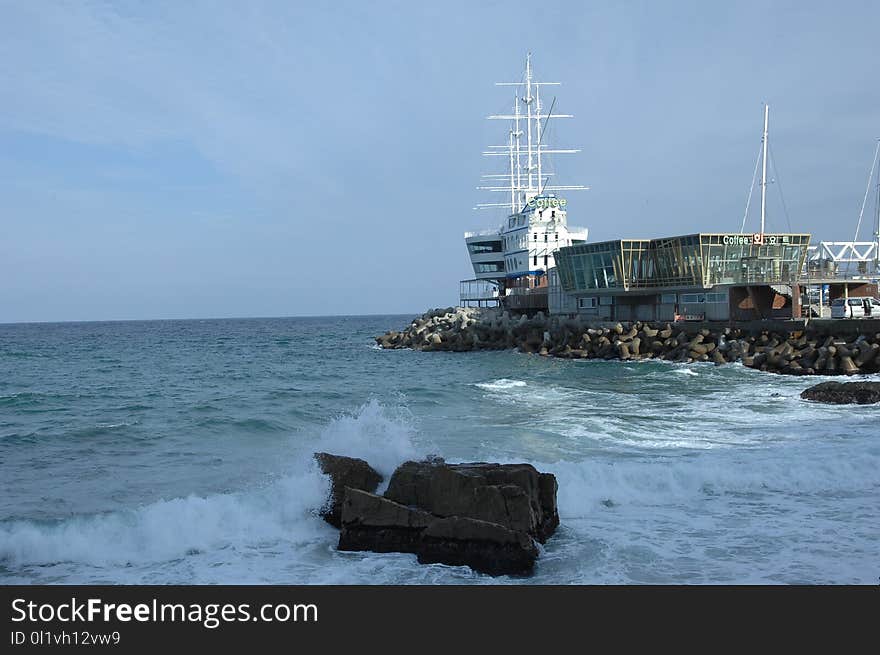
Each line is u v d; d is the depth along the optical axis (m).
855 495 18.08
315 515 16.27
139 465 21.95
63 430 28.25
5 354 90.69
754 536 15.18
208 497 16.77
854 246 65.81
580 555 14.24
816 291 61.84
